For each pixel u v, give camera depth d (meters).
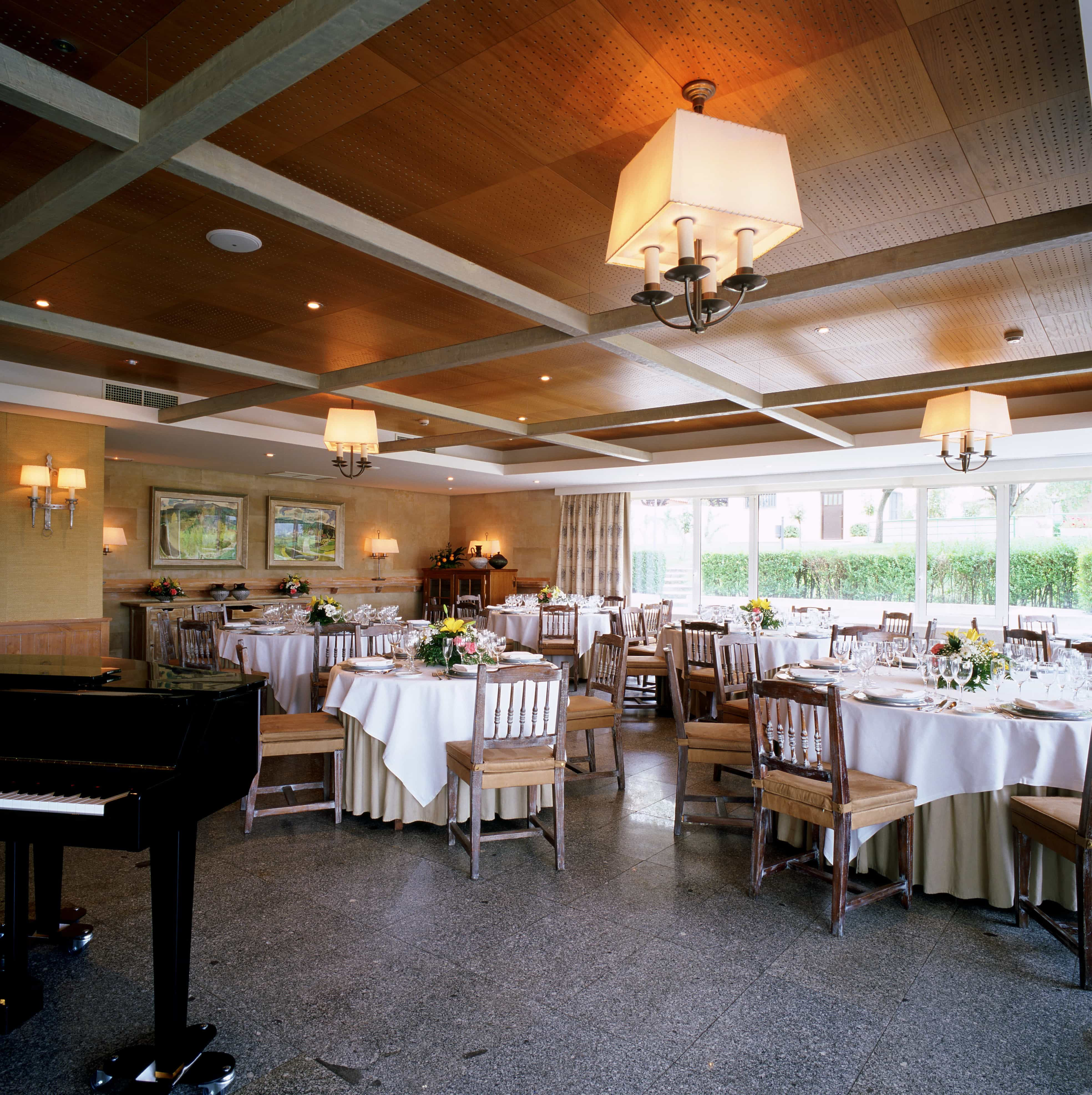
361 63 2.41
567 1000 2.31
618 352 4.54
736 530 10.45
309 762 5.22
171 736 2.00
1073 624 7.91
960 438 5.07
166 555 9.69
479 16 2.19
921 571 8.88
